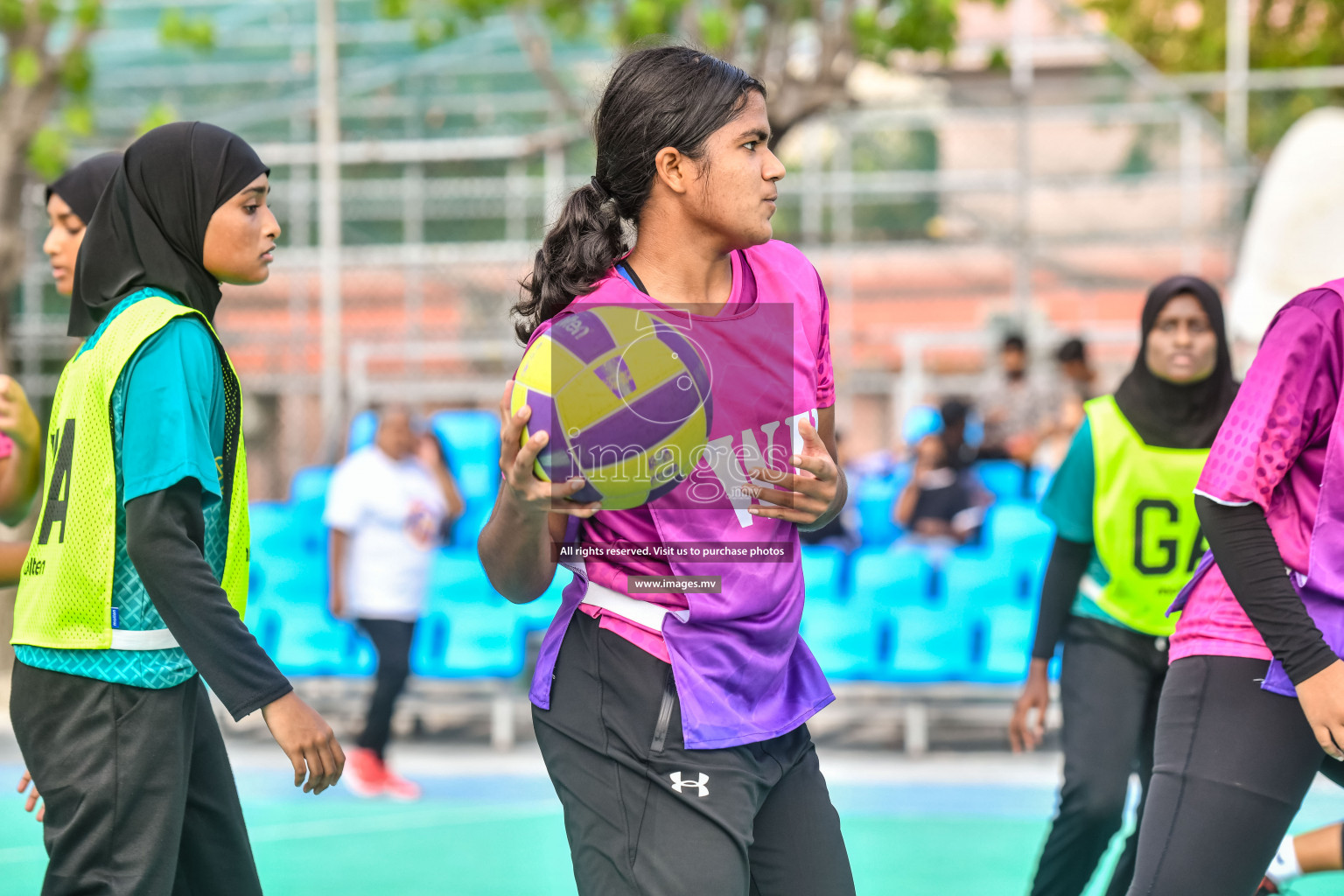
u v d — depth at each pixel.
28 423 5.93
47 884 4.55
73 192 5.98
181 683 4.64
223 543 4.84
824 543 14.69
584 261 4.11
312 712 4.47
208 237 4.84
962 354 23.89
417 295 23.69
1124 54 22.72
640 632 4.09
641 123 4.02
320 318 23.73
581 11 19.36
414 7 20.88
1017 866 9.11
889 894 8.40
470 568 14.30
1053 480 6.63
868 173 23.33
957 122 23.17
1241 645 4.49
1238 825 4.35
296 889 8.70
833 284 23.58
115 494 4.55
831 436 4.58
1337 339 4.29
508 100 23.67
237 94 24.22
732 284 4.18
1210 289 6.37
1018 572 13.23
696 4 19.08
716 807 3.95
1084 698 6.34
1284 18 31.80
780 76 19.34
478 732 15.17
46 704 4.59
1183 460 6.34
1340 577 4.32
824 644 13.53
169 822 4.55
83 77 17.91
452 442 16.70
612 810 4.00
